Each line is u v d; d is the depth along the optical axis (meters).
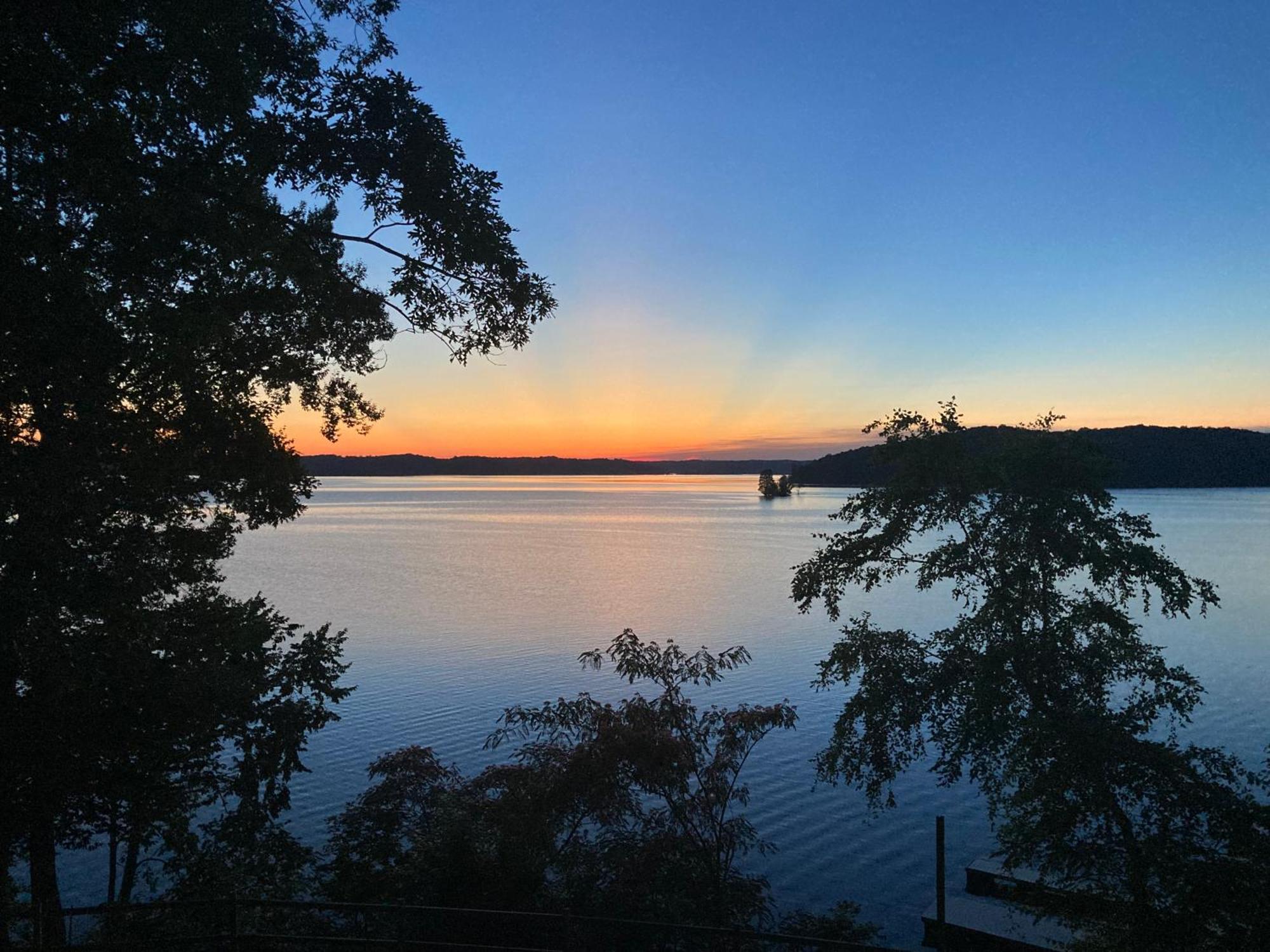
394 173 10.70
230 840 14.26
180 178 9.99
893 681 12.84
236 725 14.64
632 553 133.50
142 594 12.46
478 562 118.50
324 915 13.16
